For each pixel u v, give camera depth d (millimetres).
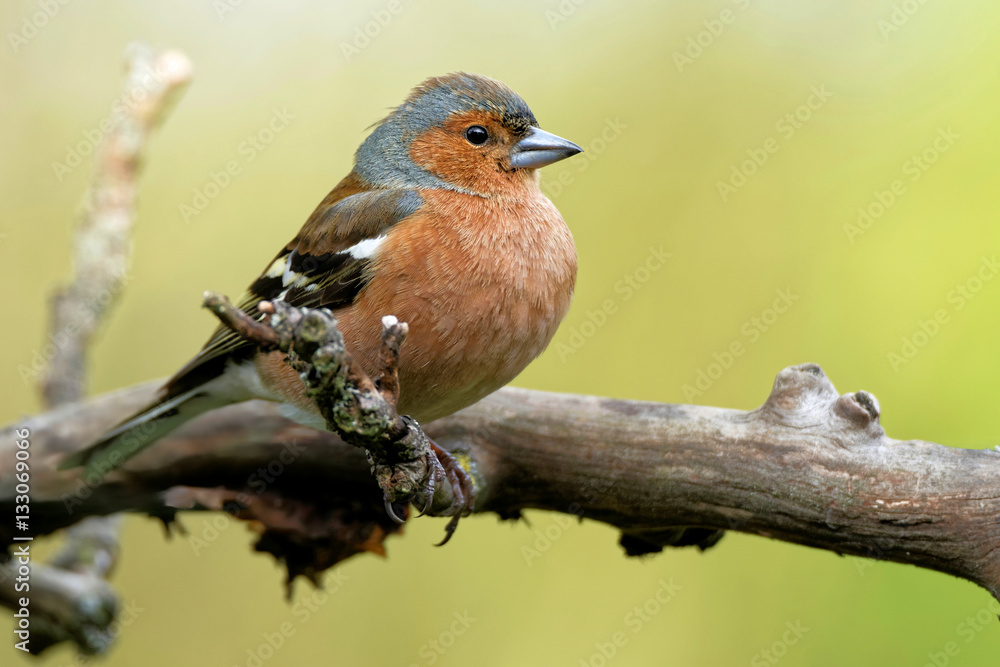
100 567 8547
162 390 7605
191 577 10461
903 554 5766
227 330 7371
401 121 7766
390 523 7188
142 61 8906
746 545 10391
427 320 6695
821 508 5914
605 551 10734
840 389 11172
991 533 5480
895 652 9633
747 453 6219
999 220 11164
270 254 11766
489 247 6852
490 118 7441
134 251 11547
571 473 6789
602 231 12008
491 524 10773
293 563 7223
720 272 11820
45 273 11602
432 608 10602
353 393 4781
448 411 7105
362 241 7129
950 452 5809
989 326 10852
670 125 12156
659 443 6535
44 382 8711
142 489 7691
